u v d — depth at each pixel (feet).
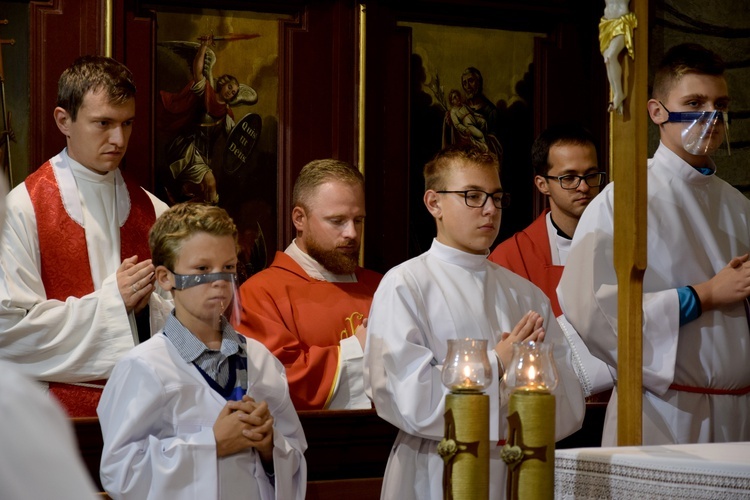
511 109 20.49
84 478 3.55
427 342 11.48
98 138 14.87
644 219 9.63
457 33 20.15
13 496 3.38
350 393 14.71
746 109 22.08
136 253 15.38
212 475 9.57
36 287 14.29
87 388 13.70
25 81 17.60
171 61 18.53
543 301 12.57
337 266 16.14
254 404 9.96
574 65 20.84
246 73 18.98
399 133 19.65
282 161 19.12
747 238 13.39
